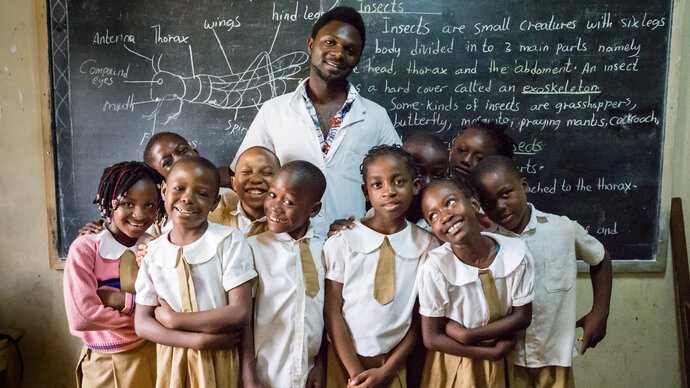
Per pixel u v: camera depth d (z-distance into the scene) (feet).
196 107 7.38
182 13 7.27
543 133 7.35
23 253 7.54
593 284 5.54
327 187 6.07
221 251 4.61
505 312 4.70
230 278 4.52
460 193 4.53
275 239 4.83
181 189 4.50
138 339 4.98
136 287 4.66
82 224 7.43
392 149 4.83
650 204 7.36
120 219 4.88
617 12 7.18
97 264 4.94
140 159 7.39
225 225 5.15
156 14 7.25
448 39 7.29
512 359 5.02
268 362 4.71
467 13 7.25
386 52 7.31
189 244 4.60
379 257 4.81
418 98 7.36
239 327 4.50
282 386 4.67
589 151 7.34
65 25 7.23
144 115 7.36
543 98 7.31
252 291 4.78
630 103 7.27
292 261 4.75
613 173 7.35
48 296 7.57
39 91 7.32
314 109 6.24
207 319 4.42
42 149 7.41
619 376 7.63
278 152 6.23
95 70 7.29
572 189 7.38
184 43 7.30
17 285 7.57
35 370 7.64
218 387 4.54
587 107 7.30
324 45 5.89
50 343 7.62
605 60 7.24
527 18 7.23
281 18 7.29
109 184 4.91
